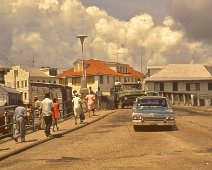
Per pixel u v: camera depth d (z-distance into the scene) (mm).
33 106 24016
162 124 20391
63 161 12719
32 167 11922
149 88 68938
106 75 87625
